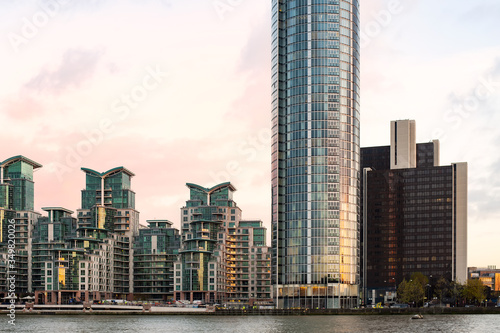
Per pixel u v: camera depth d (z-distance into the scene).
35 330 194.25
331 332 170.12
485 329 178.12
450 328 182.38
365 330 175.88
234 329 189.50
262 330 183.25
